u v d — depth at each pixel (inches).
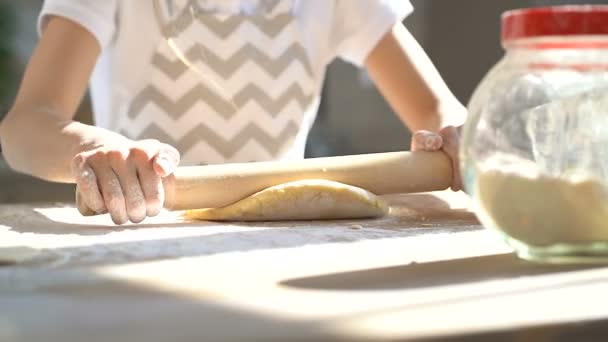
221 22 48.5
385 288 19.5
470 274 21.4
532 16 22.1
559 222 22.5
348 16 50.8
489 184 23.6
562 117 23.1
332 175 34.7
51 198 84.7
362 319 15.9
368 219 34.4
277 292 18.9
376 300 18.0
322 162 35.0
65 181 35.8
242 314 16.4
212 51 48.3
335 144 113.8
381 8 49.8
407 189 36.1
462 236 28.9
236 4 48.9
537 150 23.3
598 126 23.2
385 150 110.3
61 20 43.3
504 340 15.5
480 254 24.8
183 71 48.0
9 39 117.0
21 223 33.0
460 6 103.0
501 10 98.3
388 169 35.4
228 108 48.6
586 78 23.1
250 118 49.0
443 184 36.4
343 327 15.3
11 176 95.4
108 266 22.4
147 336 14.7
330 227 31.6
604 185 22.6
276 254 24.6
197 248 25.7
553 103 23.1
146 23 47.4
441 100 47.2
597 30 21.7
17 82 118.1
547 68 23.3
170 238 28.1
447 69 105.1
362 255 24.5
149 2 47.2
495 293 18.7
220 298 18.2
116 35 47.4
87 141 34.8
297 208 33.3
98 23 43.9
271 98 49.3
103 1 44.6
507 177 23.2
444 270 22.0
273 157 49.6
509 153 23.4
